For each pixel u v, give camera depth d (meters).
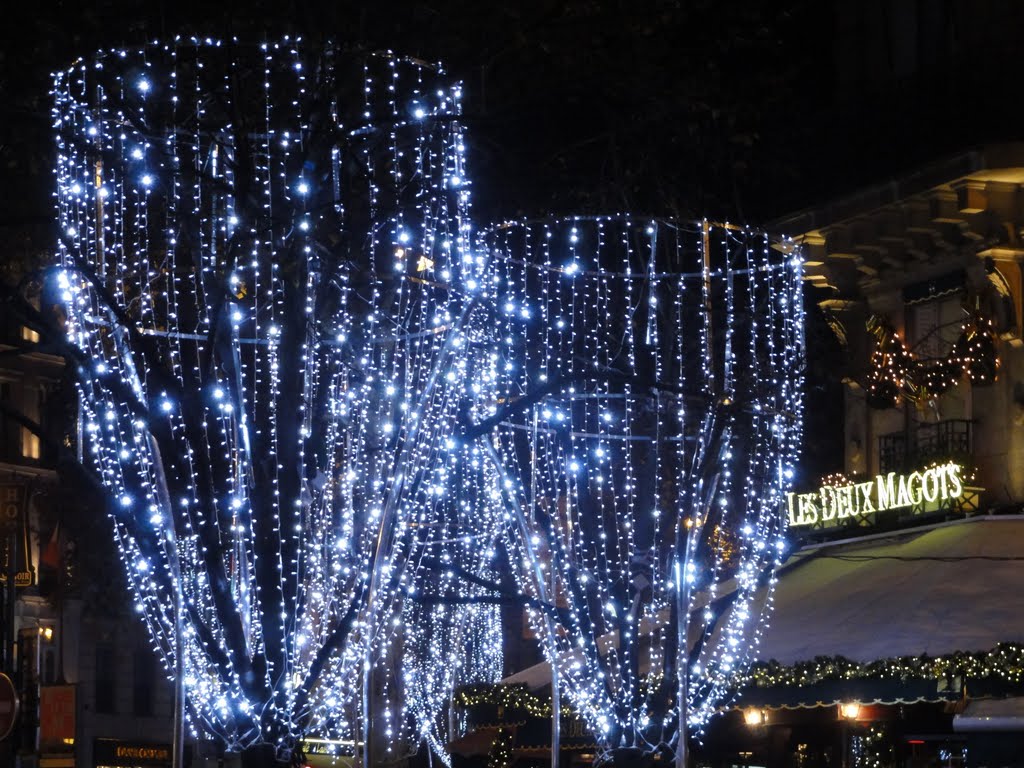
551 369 19.72
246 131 14.20
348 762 20.16
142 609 14.89
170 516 13.62
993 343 21.30
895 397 23.11
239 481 13.94
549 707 19.66
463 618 28.95
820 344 26.23
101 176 14.14
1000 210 21.08
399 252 15.55
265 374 16.16
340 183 15.53
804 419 27.11
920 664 15.67
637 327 21.09
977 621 16.47
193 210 14.85
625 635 17.50
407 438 14.07
